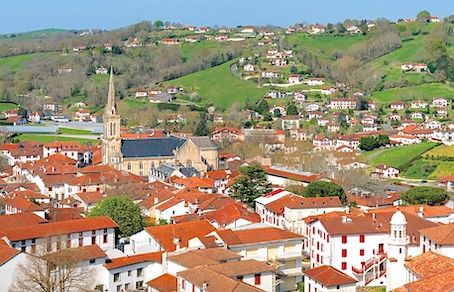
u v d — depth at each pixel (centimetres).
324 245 16662
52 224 16762
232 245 15538
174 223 19025
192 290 13088
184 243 16425
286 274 15975
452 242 14425
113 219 18788
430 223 16975
